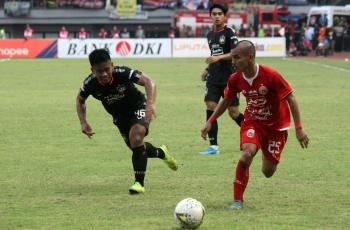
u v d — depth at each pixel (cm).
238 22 12025
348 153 2448
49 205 1681
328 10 11794
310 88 5097
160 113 3622
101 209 1636
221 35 2555
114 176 2062
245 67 1598
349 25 11894
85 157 2391
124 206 1667
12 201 1728
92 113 3669
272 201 1716
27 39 10012
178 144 2670
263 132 1647
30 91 4897
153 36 13000
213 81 2505
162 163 2281
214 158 2375
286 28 11050
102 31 11644
